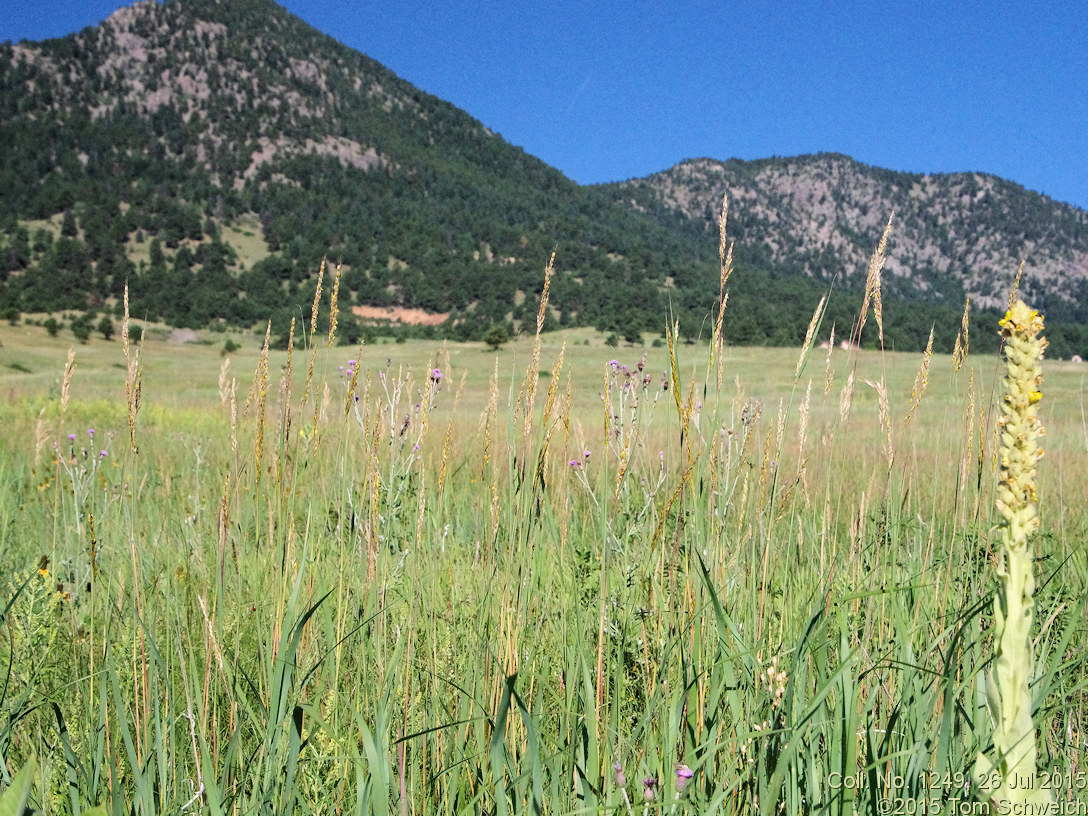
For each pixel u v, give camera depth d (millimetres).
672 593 2105
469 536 3564
